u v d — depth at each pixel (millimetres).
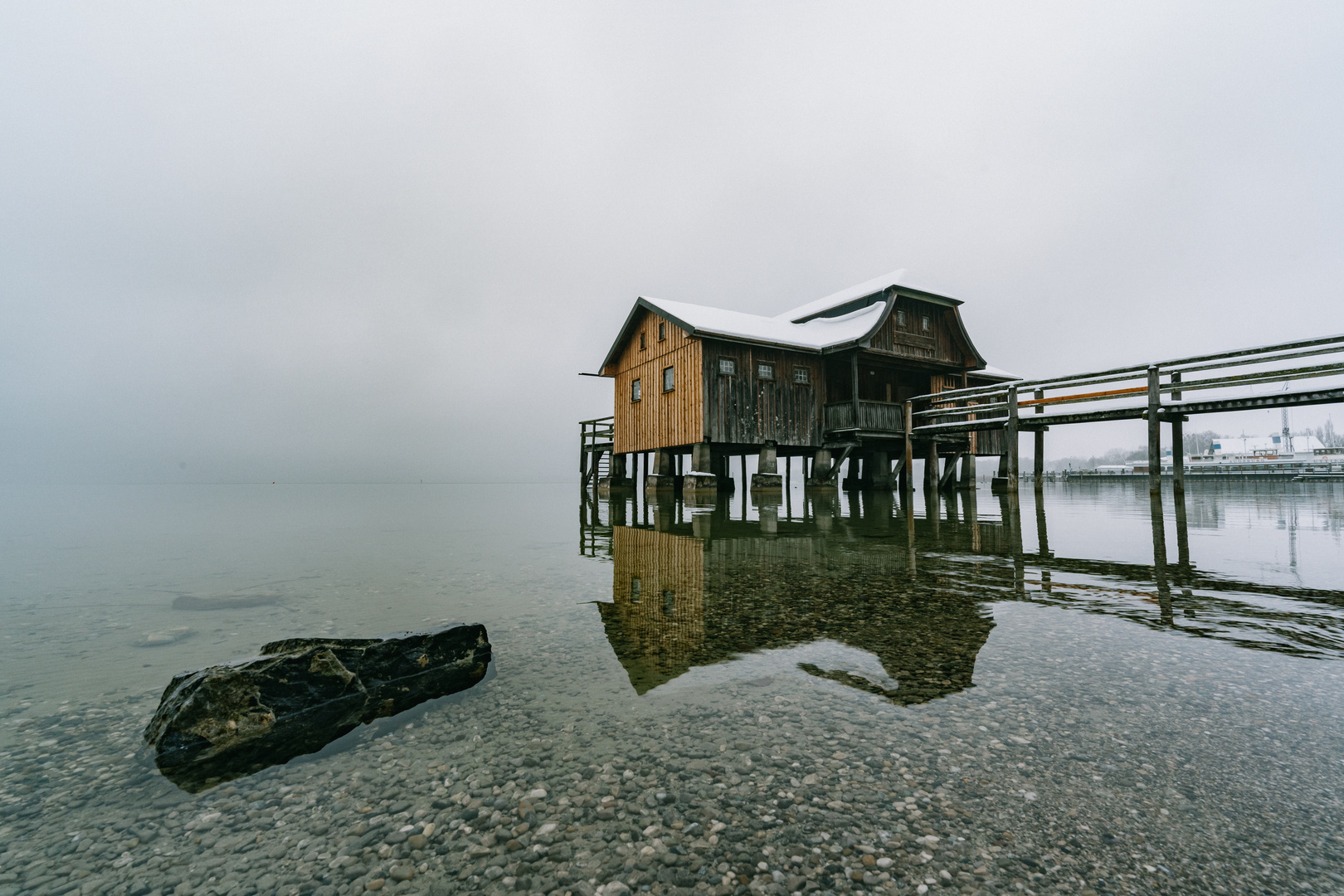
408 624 3502
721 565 5379
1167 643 2830
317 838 1499
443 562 5934
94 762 1924
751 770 1755
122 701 2441
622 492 23312
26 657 2990
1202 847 1370
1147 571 4699
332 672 2361
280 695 2223
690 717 2135
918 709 2146
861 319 18766
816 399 17953
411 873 1350
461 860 1388
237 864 1398
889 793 1616
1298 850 1352
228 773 1844
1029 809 1531
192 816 1615
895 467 23094
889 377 20516
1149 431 10867
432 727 2117
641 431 18969
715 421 15836
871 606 3693
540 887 1284
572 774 1766
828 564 5312
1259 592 3912
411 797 1674
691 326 15398
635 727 2068
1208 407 10078
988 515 10297
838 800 1590
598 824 1516
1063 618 3324
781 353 17328
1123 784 1630
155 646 3172
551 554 6465
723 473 20828
